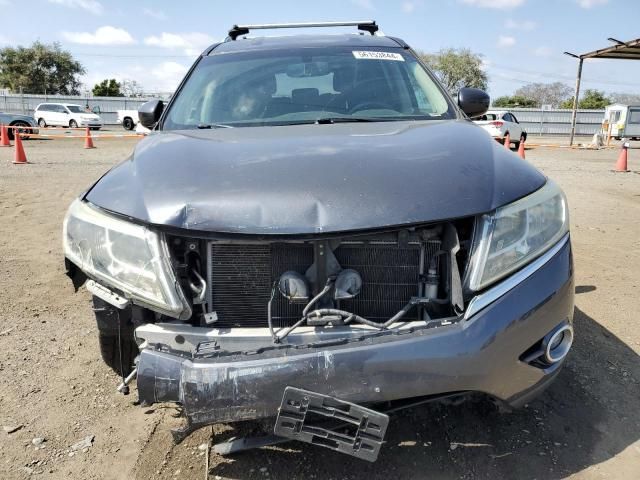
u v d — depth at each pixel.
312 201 1.94
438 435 2.51
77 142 21.56
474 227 2.00
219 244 2.05
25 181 9.53
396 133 2.54
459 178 2.05
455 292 1.96
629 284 4.47
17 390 2.93
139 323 2.09
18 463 2.36
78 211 2.23
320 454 2.39
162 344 1.99
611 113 38.47
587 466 2.30
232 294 2.09
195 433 2.55
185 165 2.20
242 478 2.26
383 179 2.01
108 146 19.09
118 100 45.91
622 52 21.56
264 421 1.99
